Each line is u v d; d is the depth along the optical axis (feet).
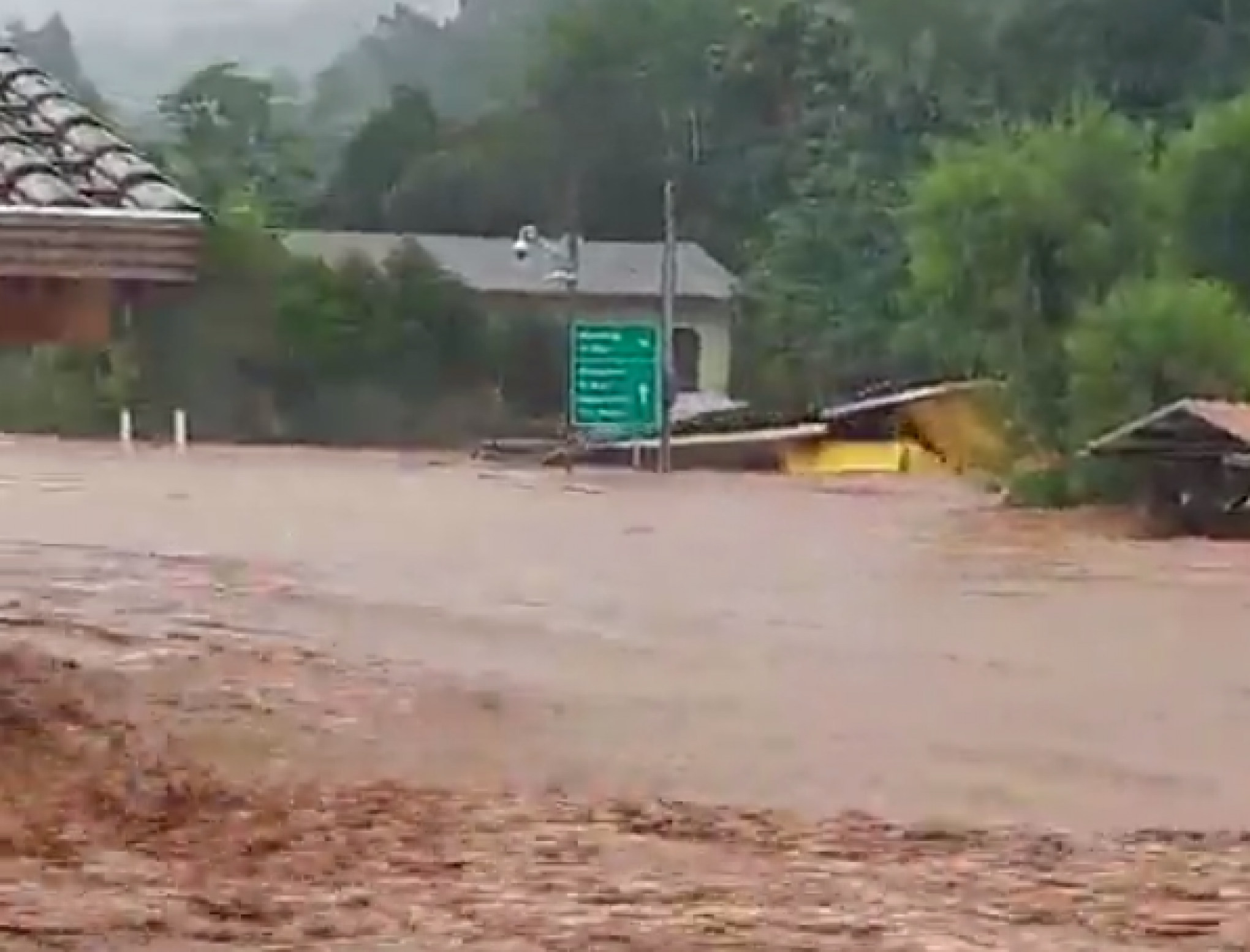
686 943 53.21
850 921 56.03
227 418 341.21
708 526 191.31
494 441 334.65
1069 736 88.74
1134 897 59.67
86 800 68.80
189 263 56.08
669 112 443.32
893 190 388.37
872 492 237.66
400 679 99.55
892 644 116.67
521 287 368.07
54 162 57.11
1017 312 230.48
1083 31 392.47
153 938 52.13
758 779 78.38
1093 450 198.90
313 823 67.00
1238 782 79.36
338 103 533.14
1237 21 380.17
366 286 353.10
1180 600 138.72
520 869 61.52
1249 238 233.55
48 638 108.78
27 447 298.56
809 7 442.09
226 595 131.64
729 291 386.52
